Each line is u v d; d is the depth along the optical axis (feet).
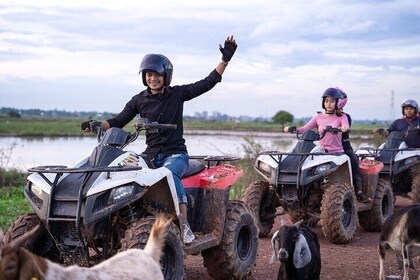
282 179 35.70
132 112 25.00
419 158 46.73
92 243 20.99
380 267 28.40
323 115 38.83
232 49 24.36
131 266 15.74
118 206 20.31
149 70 23.95
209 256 25.89
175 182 23.20
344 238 35.63
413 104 49.14
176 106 24.39
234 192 48.96
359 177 39.24
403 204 53.26
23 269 12.51
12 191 52.70
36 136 176.76
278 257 23.98
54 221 20.89
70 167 21.26
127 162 21.91
